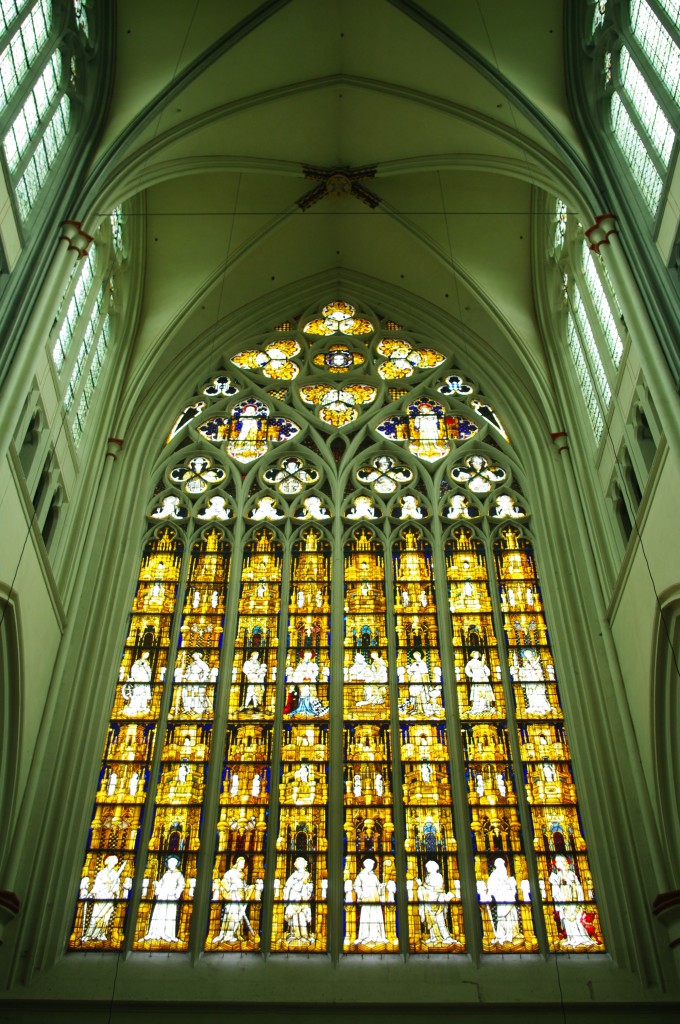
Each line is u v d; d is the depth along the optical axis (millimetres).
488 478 19484
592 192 15562
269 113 19016
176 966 13008
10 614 13242
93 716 15188
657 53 14305
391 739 15477
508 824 14547
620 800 14023
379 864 14195
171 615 17125
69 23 15680
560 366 19609
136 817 14633
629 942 12906
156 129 17234
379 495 19172
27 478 14281
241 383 21516
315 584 17625
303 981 12789
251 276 22219
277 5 17406
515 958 13141
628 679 14781
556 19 17391
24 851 13430
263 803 14836
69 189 15344
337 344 22328
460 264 21141
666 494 12969
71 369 16609
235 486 19391
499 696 15977
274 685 16203
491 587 17438
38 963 12703
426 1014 12328
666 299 13180
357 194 20969
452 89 18188
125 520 17859
